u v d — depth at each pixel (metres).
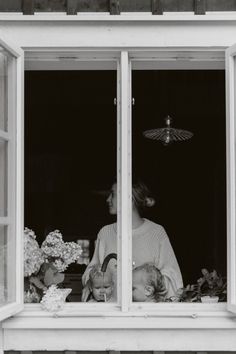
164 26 3.45
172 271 3.97
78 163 6.12
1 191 3.33
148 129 5.57
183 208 6.13
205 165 6.13
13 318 3.42
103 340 3.40
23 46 3.46
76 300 3.77
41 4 3.46
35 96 5.80
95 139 6.10
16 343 3.41
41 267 3.74
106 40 3.46
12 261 3.34
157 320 3.38
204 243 6.04
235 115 3.34
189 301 3.61
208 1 3.45
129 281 3.49
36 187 6.03
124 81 3.48
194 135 6.04
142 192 4.22
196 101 5.54
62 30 3.47
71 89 5.73
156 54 3.53
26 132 5.96
